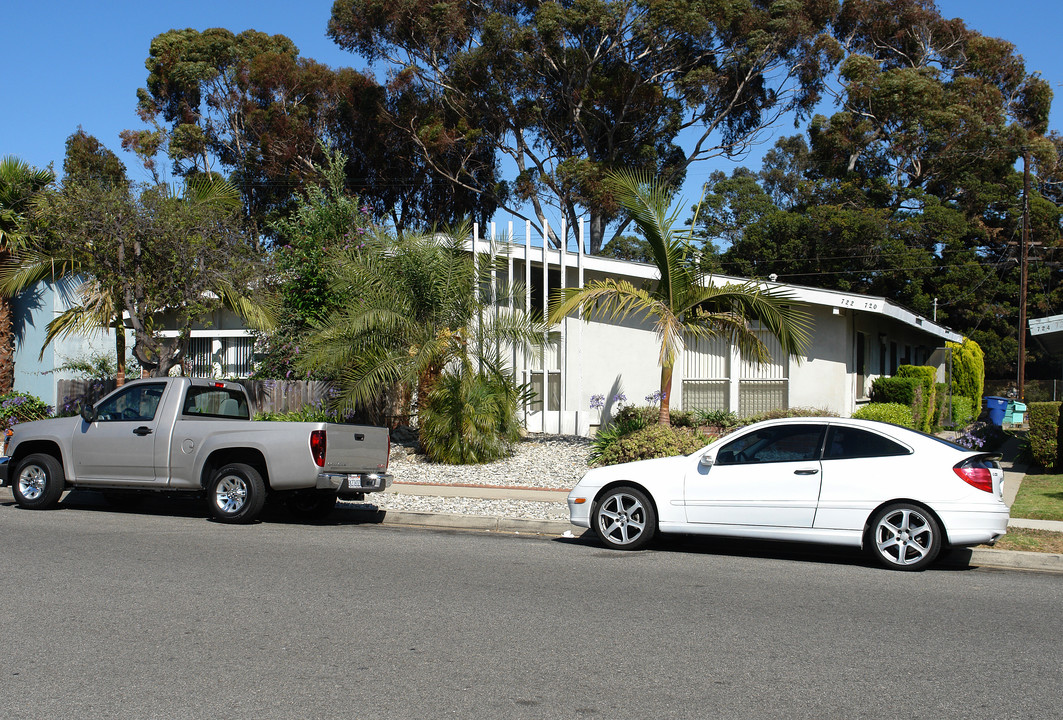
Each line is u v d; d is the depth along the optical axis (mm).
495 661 5582
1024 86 44469
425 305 16172
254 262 18875
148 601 7027
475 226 19188
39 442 12273
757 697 4973
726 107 35281
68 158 37750
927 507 8539
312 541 9945
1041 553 9078
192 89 37094
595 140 36562
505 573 8281
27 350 24125
